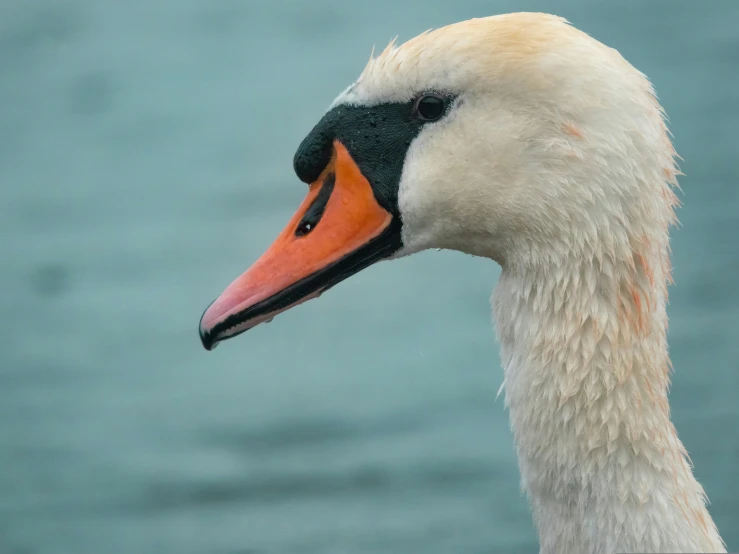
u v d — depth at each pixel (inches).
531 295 248.7
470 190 251.0
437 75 253.3
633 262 239.5
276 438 625.3
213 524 551.8
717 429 581.9
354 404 655.8
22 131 1135.6
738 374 629.6
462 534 530.3
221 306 266.4
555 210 241.9
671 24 1221.7
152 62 1272.1
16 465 617.6
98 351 733.3
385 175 262.4
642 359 242.2
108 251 863.1
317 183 270.2
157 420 657.0
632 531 237.1
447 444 607.8
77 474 606.2
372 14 1352.1
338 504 560.4
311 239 267.6
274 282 266.4
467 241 258.4
